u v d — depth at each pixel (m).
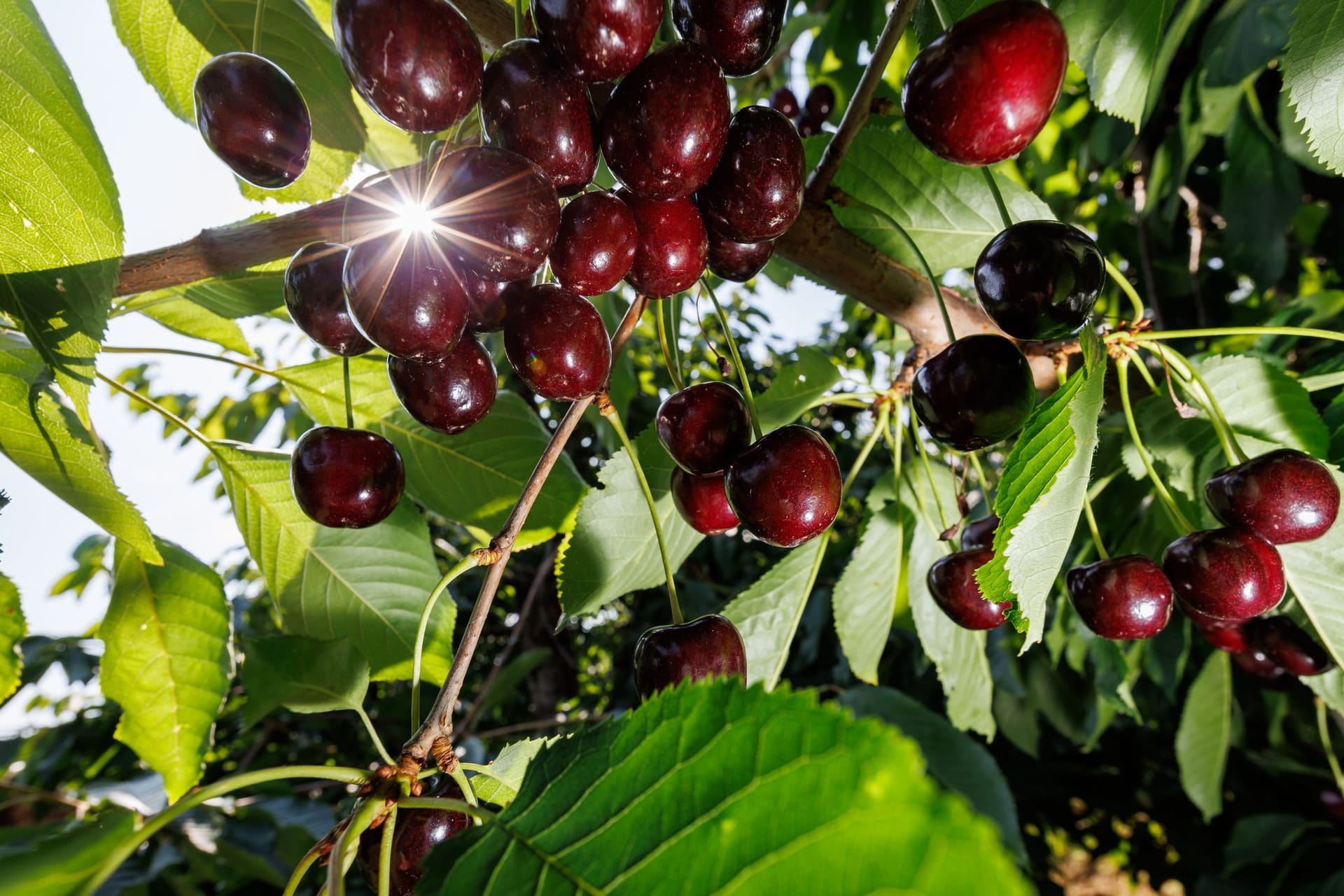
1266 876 0.55
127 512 0.19
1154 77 0.32
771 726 0.09
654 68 0.14
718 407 0.19
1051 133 0.55
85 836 0.10
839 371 0.26
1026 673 0.49
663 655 0.16
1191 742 0.43
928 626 0.30
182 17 0.23
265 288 0.25
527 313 0.16
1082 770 0.68
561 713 0.87
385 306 0.15
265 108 0.15
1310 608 0.23
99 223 0.15
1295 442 0.23
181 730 0.27
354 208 0.15
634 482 0.25
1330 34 0.19
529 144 0.15
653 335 0.82
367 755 0.84
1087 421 0.15
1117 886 1.30
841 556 0.72
